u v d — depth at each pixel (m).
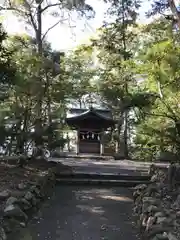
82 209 7.28
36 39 14.71
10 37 13.92
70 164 14.56
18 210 5.61
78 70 20.73
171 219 5.24
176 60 8.12
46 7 15.50
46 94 11.44
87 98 25.98
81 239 5.32
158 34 17.00
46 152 13.43
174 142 8.62
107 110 23.84
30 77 10.49
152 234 4.92
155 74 8.30
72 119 21.81
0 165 9.71
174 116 8.47
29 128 10.99
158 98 8.91
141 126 8.98
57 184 10.35
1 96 8.61
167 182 8.36
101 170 12.56
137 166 15.16
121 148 22.31
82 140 22.62
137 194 8.37
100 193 9.23
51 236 5.36
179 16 10.23
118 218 6.65
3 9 15.37
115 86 17.20
